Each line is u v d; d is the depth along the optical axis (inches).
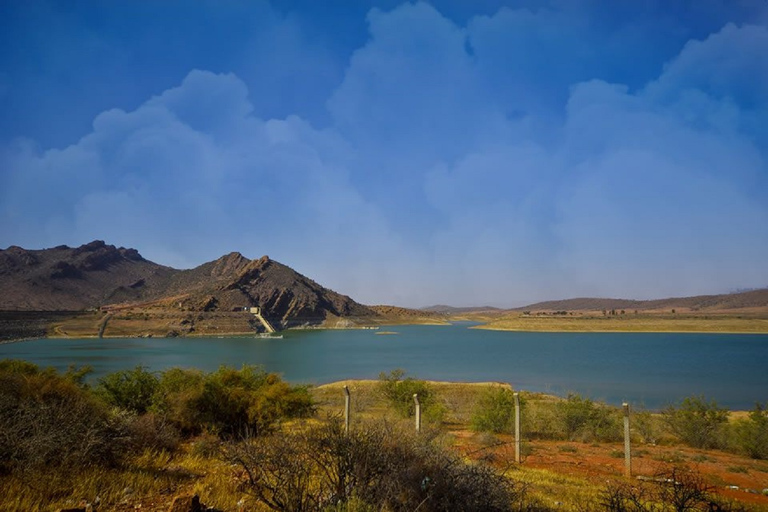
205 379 616.4
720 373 2760.8
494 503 215.5
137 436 390.9
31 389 339.6
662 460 565.3
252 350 5536.4
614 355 4340.6
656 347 5590.6
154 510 234.2
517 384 2268.7
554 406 938.7
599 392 1939.0
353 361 3966.5
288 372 3080.7
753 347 5531.5
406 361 3900.1
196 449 416.8
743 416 1152.2
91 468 294.2
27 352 4889.3
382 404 1048.8
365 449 210.2
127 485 273.4
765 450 637.9
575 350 5172.2
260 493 209.5
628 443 466.9
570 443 697.6
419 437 231.1
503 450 580.1
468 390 1721.2
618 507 265.1
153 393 597.6
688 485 260.1
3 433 272.1
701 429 728.3
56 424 302.7
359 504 189.8
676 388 2091.5
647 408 1472.7
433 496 201.2
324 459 217.3
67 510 211.3
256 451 215.6
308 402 571.2
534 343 6727.4
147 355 4613.7
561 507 303.0
